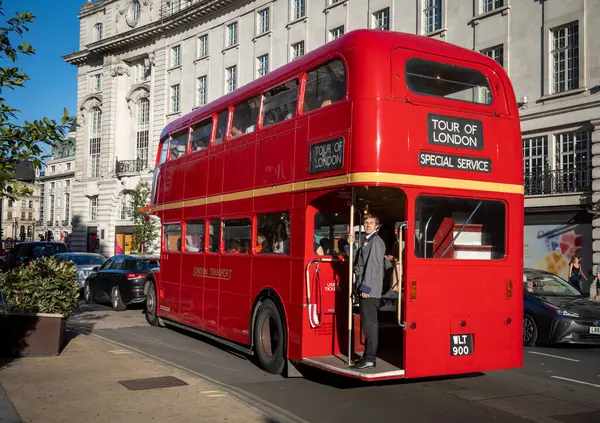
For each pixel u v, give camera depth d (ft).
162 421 21.18
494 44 85.71
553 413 24.27
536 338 42.60
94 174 182.80
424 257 25.95
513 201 27.84
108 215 170.40
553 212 79.41
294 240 29.60
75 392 25.14
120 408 22.74
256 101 34.88
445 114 26.50
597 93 75.15
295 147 29.94
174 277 45.93
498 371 33.17
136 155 168.45
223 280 37.32
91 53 177.78
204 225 40.78
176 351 38.55
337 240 29.91
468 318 26.61
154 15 160.76
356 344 29.99
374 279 25.81
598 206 74.18
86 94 184.44
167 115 154.81
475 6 88.12
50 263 35.99
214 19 140.77
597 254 74.13
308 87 29.63
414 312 25.55
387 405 25.35
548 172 80.12
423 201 26.09
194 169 43.16
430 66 26.66
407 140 25.53
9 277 35.01
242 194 35.27
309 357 28.53
